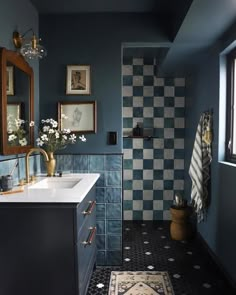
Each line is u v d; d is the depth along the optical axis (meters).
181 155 3.72
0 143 1.70
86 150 2.48
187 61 2.97
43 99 2.47
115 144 2.47
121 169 2.47
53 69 2.47
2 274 1.49
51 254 1.47
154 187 3.71
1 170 1.74
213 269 2.41
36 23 2.42
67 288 1.49
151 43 2.47
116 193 2.48
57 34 2.46
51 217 1.46
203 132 2.81
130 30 2.45
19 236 1.47
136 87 3.69
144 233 3.34
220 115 2.48
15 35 1.95
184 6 1.92
